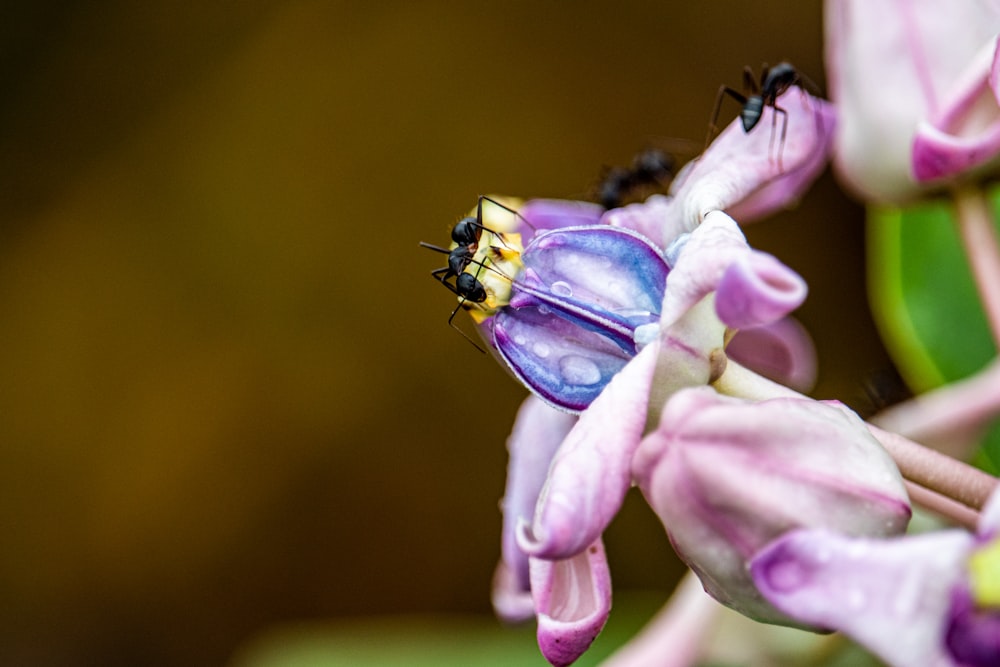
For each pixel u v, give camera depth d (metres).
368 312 0.39
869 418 0.23
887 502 0.16
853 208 0.34
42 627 0.39
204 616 0.39
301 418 0.39
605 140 0.38
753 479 0.16
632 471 0.16
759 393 0.17
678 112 0.38
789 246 0.34
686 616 0.21
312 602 0.38
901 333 0.22
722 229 0.17
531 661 0.24
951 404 0.21
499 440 0.38
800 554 0.16
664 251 0.17
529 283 0.17
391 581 0.38
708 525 0.16
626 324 0.17
